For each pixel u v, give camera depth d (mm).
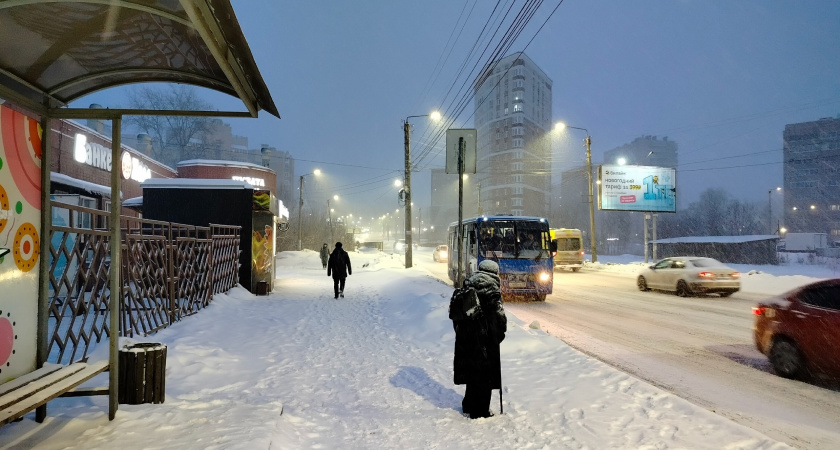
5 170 3986
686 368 7461
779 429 4980
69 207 5492
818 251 55656
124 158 23453
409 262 29562
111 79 4988
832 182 99625
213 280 12133
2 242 3953
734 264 41812
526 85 107250
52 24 3734
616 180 37125
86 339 6402
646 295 17875
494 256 15445
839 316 6309
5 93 4047
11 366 4094
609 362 7832
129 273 7668
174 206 15227
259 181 39812
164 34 3973
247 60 3758
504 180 106875
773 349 7129
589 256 57688
